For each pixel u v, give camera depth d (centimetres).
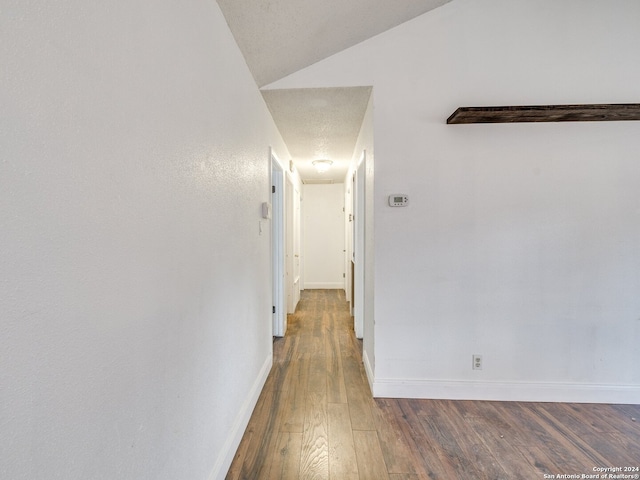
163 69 95
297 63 207
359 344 321
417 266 215
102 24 69
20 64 52
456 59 210
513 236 212
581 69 206
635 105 182
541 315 212
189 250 112
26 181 53
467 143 211
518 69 208
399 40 212
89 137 66
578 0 206
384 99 212
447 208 212
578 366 212
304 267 639
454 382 216
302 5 160
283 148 335
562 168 209
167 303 97
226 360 150
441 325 215
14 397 51
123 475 76
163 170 95
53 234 58
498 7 208
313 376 249
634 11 204
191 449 113
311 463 154
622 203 208
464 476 147
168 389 97
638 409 203
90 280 67
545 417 194
